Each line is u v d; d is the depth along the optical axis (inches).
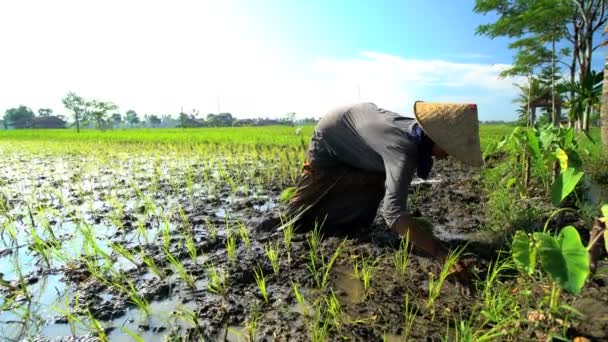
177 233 156.3
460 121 101.4
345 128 128.3
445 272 98.4
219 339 85.1
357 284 109.6
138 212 191.2
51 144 709.9
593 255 91.0
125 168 355.3
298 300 94.1
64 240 150.3
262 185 258.5
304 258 124.7
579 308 83.4
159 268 121.6
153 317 95.0
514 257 79.4
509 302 90.5
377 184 141.9
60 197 218.2
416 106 109.0
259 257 125.7
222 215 185.0
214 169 331.9
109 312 96.6
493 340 78.5
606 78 271.9
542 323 79.8
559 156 146.1
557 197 96.8
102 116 1833.2
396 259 118.4
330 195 146.1
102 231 162.2
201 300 102.1
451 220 167.8
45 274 119.5
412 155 106.0
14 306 99.5
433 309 92.4
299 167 315.9
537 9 654.5
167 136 844.0
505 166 243.6
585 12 682.2
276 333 86.4
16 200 222.7
